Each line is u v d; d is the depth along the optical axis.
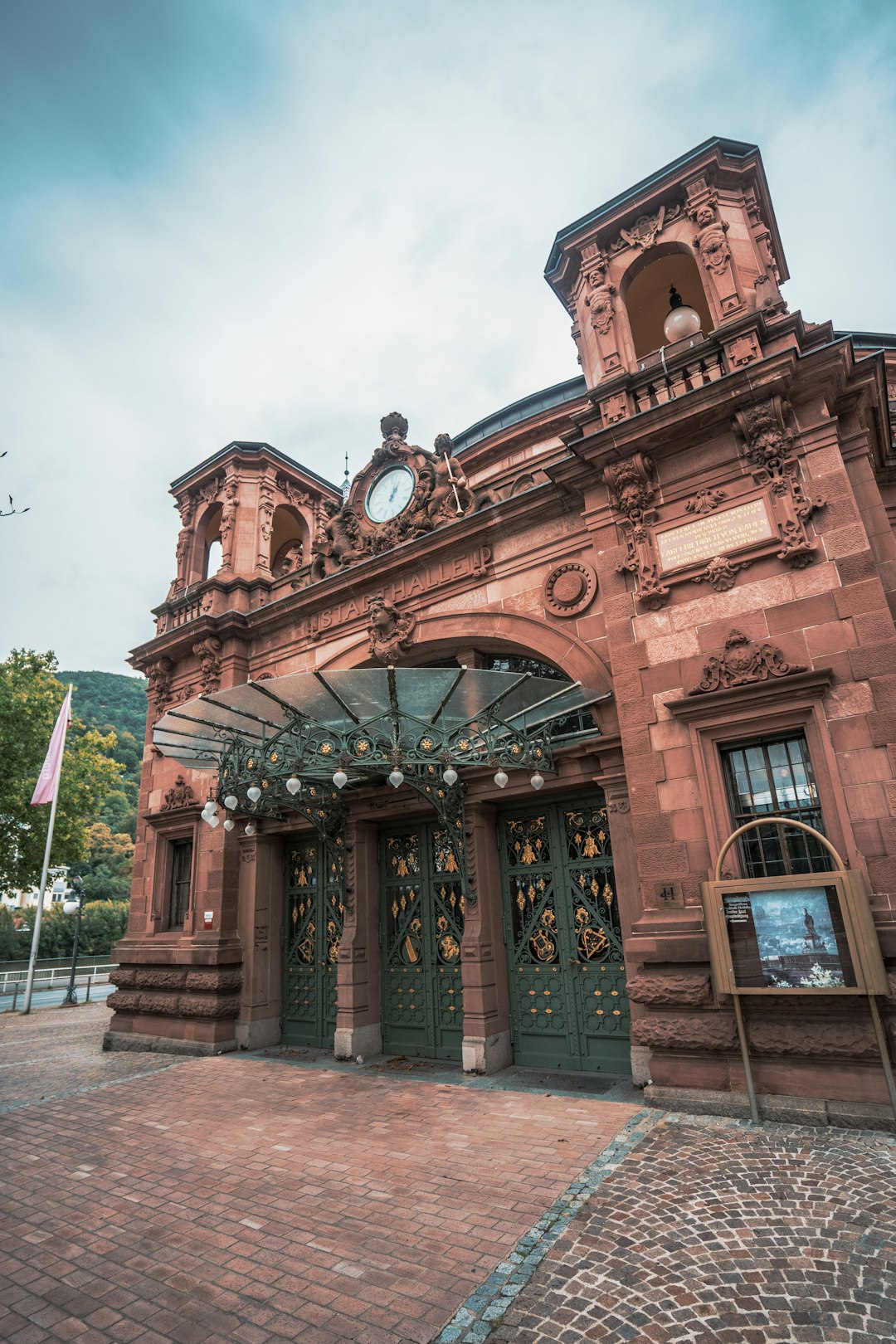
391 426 13.50
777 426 8.20
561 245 11.10
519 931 10.34
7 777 25.25
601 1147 6.41
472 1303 4.06
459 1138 6.93
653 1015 7.75
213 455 16.81
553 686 8.95
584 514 9.72
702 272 9.74
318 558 13.98
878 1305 3.74
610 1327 3.73
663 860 8.05
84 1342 3.89
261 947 12.87
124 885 58.22
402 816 11.79
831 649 7.52
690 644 8.41
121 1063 11.82
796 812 7.56
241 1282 4.45
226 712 9.65
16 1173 6.59
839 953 6.43
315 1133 7.34
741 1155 5.93
